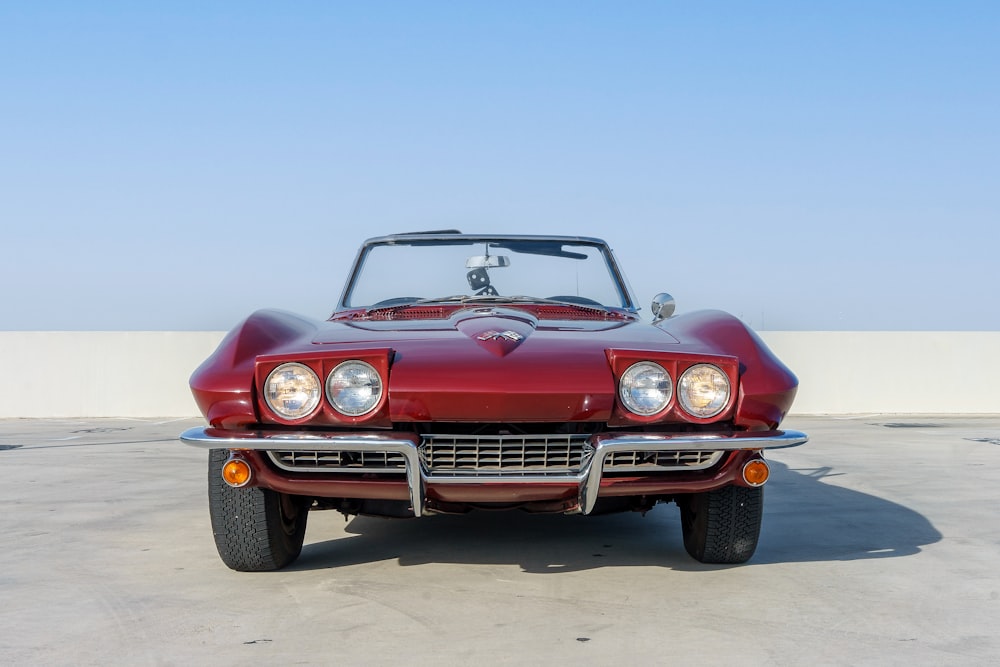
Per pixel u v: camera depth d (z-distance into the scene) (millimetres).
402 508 3303
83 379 12492
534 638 2465
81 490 5391
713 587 3000
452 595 2908
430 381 2781
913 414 12602
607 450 2742
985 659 2301
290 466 2932
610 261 4473
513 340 3018
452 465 2875
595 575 3166
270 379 2850
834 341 12758
